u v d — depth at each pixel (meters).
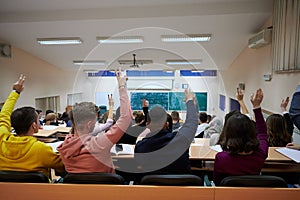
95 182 1.24
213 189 1.18
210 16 3.93
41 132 3.14
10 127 1.48
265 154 1.39
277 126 2.22
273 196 1.16
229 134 1.38
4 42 5.14
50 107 7.46
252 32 4.52
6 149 1.34
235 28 4.37
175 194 1.19
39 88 6.64
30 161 1.34
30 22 4.22
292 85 3.07
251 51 5.07
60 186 1.22
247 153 1.35
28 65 6.09
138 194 1.20
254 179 1.21
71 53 6.12
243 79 5.71
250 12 3.77
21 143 1.33
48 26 4.40
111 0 3.79
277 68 3.35
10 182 1.27
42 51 5.97
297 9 2.79
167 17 3.99
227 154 1.40
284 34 3.12
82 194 1.22
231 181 1.22
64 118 5.21
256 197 1.16
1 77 5.09
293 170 1.98
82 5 3.95
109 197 1.21
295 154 1.88
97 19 4.11
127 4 3.92
